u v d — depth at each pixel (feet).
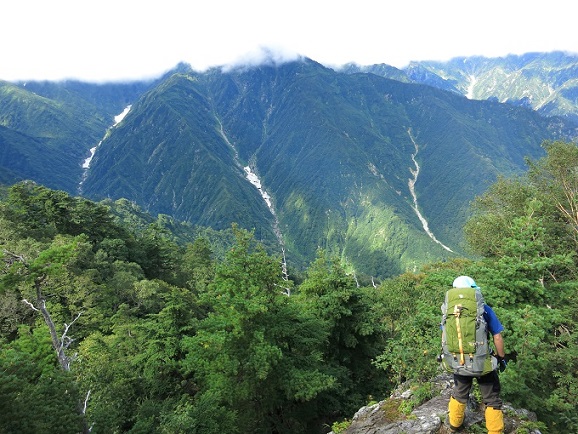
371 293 95.25
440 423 21.17
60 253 40.47
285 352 57.31
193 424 44.62
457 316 16.94
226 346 51.34
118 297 139.03
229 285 53.93
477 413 20.66
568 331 34.96
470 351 16.43
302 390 50.01
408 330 35.76
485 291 32.76
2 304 91.40
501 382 23.91
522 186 94.79
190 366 52.13
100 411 44.78
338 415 62.95
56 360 51.80
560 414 24.67
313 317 61.77
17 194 188.65
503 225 83.51
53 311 101.91
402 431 21.54
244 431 54.34
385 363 37.60
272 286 58.54
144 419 46.52
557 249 61.00
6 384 30.42
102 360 60.29
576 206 83.61
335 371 63.00
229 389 50.85
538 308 30.81
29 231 159.12
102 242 195.93
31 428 31.30
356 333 68.90
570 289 36.04
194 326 56.70
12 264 39.45
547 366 27.91
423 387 25.94
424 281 42.45
